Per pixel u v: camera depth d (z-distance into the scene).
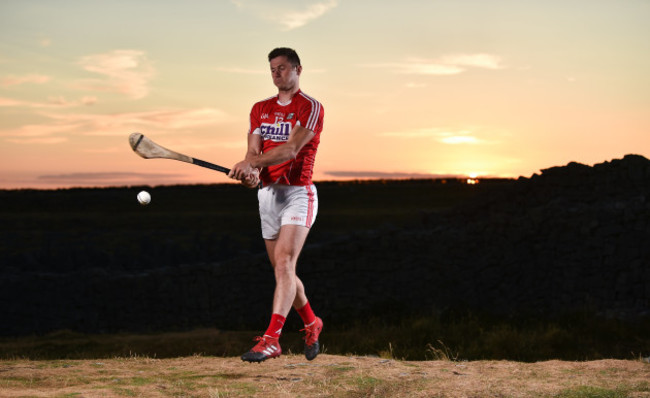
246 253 26.84
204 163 4.72
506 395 4.35
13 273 23.92
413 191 89.12
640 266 15.92
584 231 16.58
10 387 4.67
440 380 4.75
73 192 86.50
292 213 4.98
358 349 13.47
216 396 4.32
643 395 4.32
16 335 20.80
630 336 13.41
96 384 4.74
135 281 20.39
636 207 16.23
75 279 21.02
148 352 13.89
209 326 19.44
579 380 4.75
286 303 4.82
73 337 17.45
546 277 16.92
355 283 18.28
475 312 16.17
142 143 4.54
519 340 13.05
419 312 16.80
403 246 18.14
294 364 5.58
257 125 5.11
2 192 84.19
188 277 20.03
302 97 5.00
